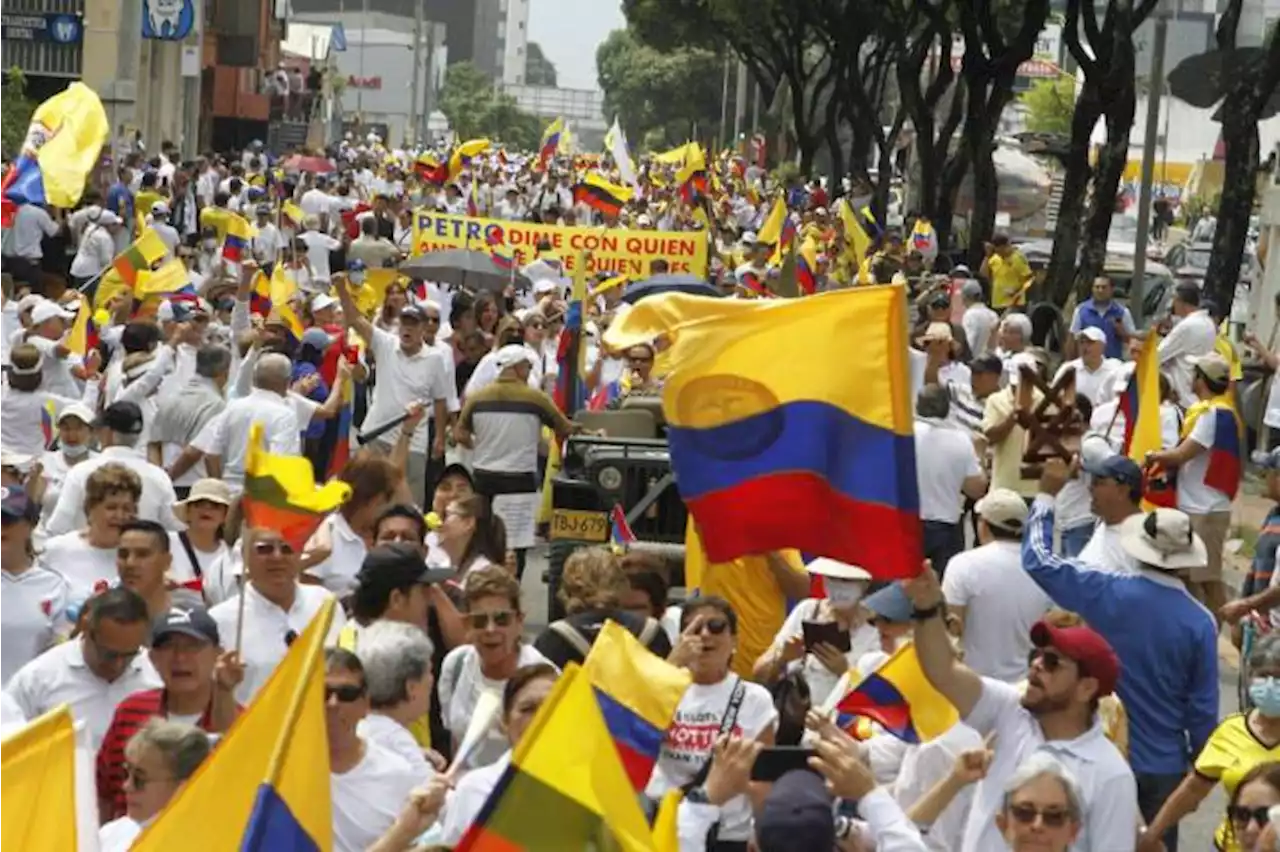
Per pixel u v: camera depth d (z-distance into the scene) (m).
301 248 65.94
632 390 40.06
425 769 18.12
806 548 18.14
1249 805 17.50
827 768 15.67
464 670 20.95
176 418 34.22
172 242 67.12
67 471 31.28
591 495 35.31
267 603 21.72
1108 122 75.50
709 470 18.05
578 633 21.47
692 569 26.64
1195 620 21.45
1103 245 75.50
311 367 40.94
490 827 13.50
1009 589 24.00
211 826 13.95
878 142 133.25
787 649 21.94
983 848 17.58
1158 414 35.25
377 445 39.84
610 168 150.50
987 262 78.50
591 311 55.91
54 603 23.38
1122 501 24.66
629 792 13.66
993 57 95.81
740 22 159.25
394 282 57.22
